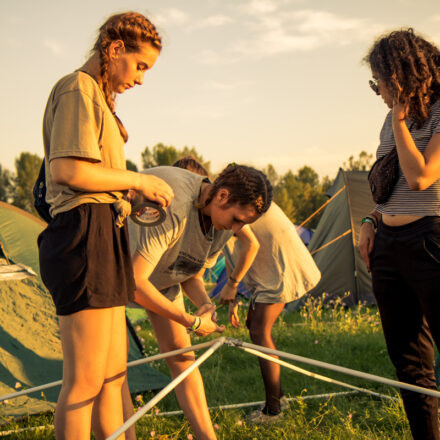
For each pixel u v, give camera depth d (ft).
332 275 27.89
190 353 8.03
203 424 7.64
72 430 5.14
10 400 9.72
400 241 6.56
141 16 5.48
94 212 5.22
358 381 12.63
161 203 5.75
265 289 10.24
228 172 6.89
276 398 9.92
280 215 10.65
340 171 32.12
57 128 4.98
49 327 12.37
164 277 7.80
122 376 6.06
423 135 6.35
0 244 14.37
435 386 6.93
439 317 6.31
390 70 6.20
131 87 5.59
